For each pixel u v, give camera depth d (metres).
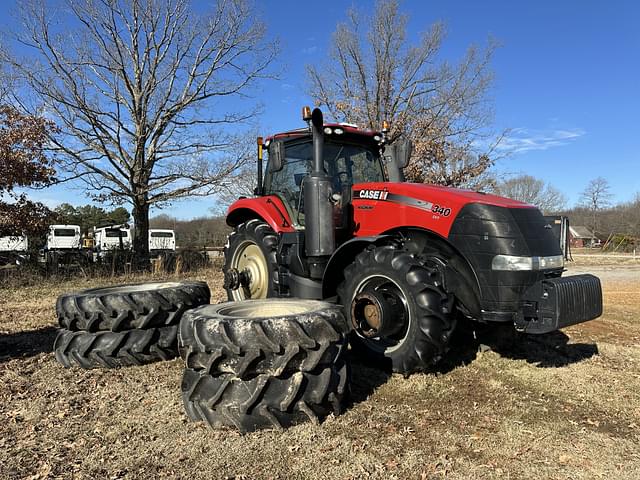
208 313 3.57
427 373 4.28
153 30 16.53
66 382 4.16
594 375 4.38
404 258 4.03
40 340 5.70
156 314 4.63
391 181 5.52
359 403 3.62
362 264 4.24
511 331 4.89
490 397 3.79
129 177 16.92
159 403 3.67
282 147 5.04
